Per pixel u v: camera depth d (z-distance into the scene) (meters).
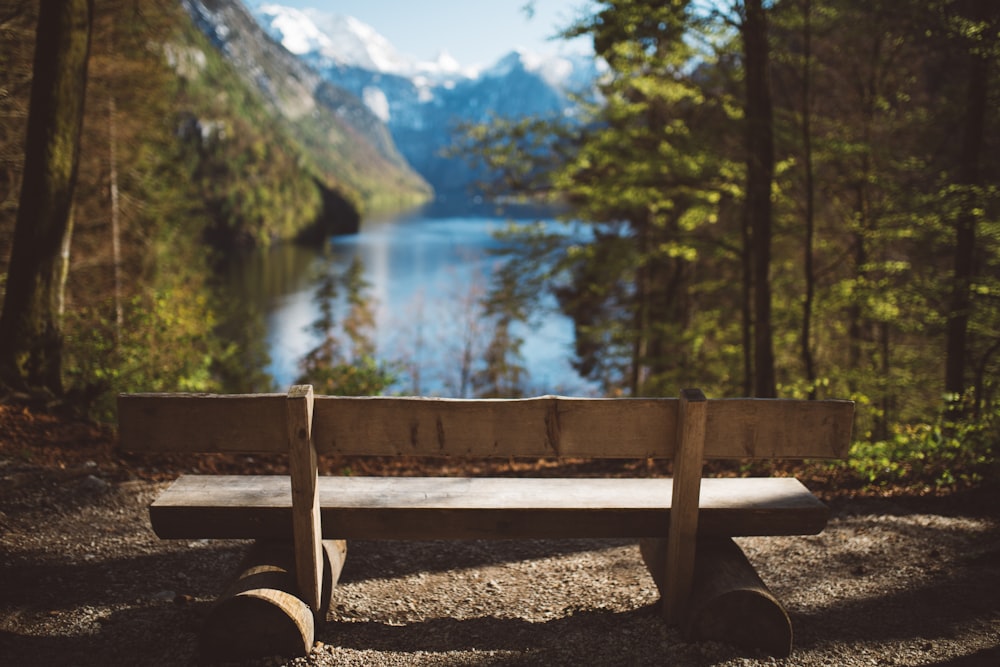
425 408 2.48
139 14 13.27
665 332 13.68
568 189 11.66
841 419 2.56
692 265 14.84
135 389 7.45
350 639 2.71
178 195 19.03
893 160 10.13
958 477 5.10
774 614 2.58
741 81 9.31
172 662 2.49
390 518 2.71
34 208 6.26
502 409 2.49
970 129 8.61
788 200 10.17
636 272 14.22
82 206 15.12
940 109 9.83
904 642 2.73
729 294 13.39
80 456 5.02
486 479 3.05
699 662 2.52
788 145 9.41
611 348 14.82
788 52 9.28
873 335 13.91
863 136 11.20
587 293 13.97
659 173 9.70
